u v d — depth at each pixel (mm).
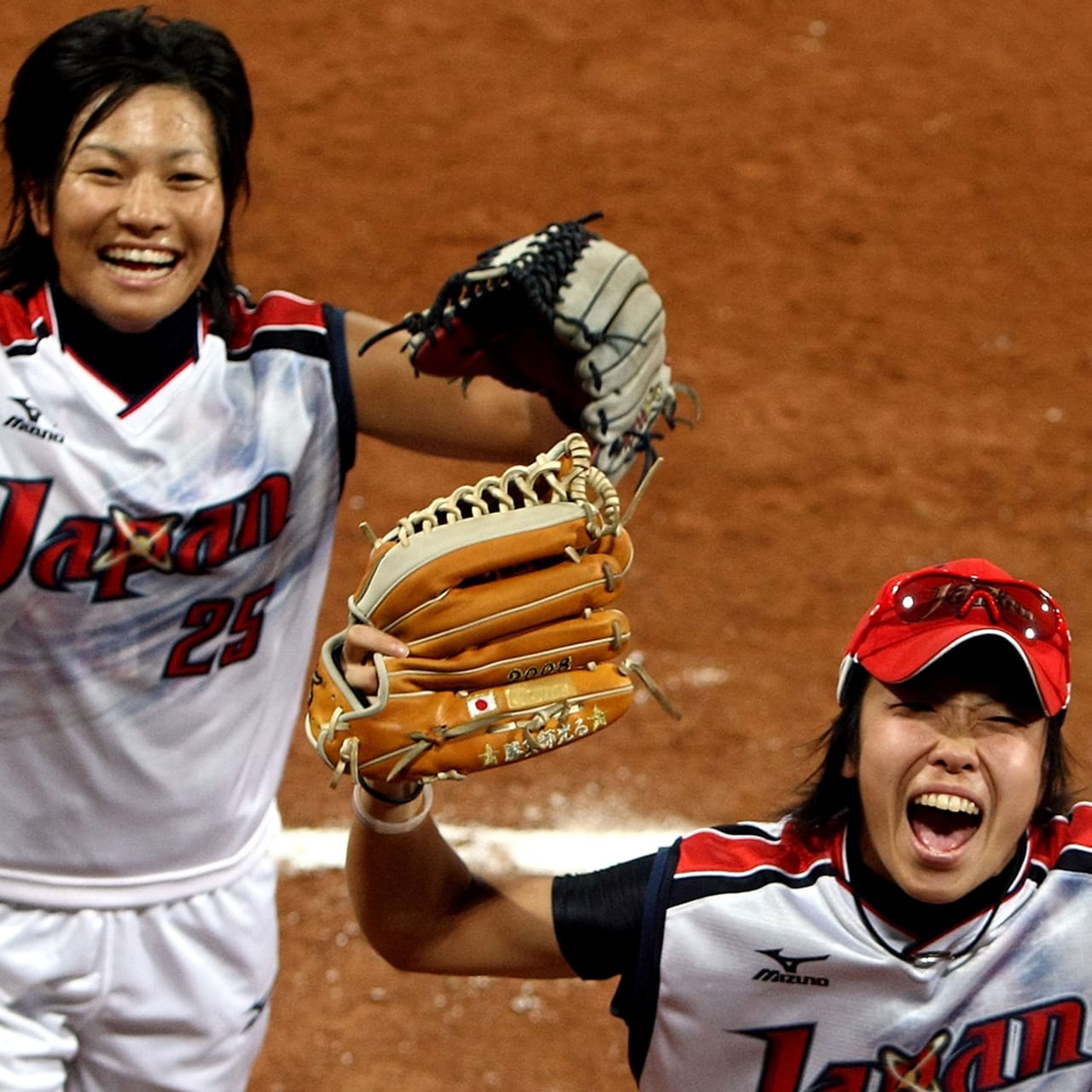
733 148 39344
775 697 23969
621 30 43562
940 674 9711
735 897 10273
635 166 38719
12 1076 12461
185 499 11773
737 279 34969
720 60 42594
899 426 30750
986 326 33781
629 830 21078
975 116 40781
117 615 11773
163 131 11227
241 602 12195
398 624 9883
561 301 12078
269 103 40281
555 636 10133
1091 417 31219
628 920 10477
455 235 36250
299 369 12172
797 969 10258
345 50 42375
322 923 19375
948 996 10281
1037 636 9641
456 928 10688
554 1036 18016
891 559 27359
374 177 38000
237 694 12477
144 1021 12977
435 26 43438
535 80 41656
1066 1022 10367
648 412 12750
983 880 9898
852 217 37094
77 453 11531
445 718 9883
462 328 12383
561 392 12758
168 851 12594
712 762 22500
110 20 11352
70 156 11188
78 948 12547
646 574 26703
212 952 13039
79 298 11523
